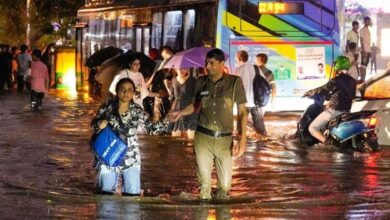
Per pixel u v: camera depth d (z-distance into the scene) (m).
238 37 33.28
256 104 28.22
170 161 23.00
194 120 28.17
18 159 23.00
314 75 34.12
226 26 33.19
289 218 15.46
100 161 16.61
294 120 35.31
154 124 16.61
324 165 21.97
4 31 89.81
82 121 34.78
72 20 83.56
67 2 83.88
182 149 25.64
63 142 27.09
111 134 16.44
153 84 30.55
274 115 37.31
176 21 36.91
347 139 24.33
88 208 16.27
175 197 17.44
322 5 34.09
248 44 33.38
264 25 33.50
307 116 25.78
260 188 18.59
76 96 50.75
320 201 17.09
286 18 33.75
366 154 24.00
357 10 44.53
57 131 30.61
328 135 24.70
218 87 16.75
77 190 18.27
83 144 26.55
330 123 24.64
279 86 34.00
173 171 21.23
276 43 33.69
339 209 16.31
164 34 38.16
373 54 42.97
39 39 86.38
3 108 41.62
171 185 19.20
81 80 54.53
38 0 85.44
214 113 16.75
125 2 44.72
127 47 43.62
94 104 44.34
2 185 18.84
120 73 26.78
